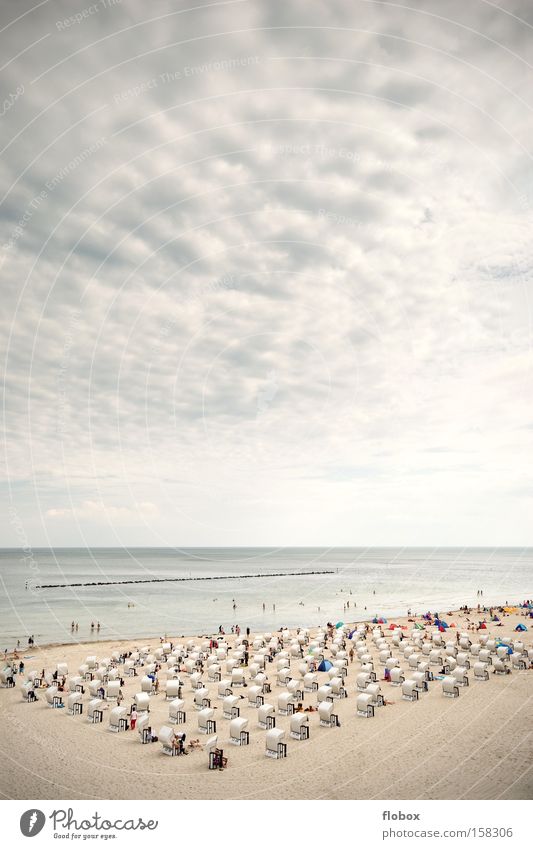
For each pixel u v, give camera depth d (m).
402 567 170.00
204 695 22.16
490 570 153.12
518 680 24.27
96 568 159.00
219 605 70.94
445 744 16.92
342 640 35.50
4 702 23.28
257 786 14.47
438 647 32.97
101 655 35.94
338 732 18.45
